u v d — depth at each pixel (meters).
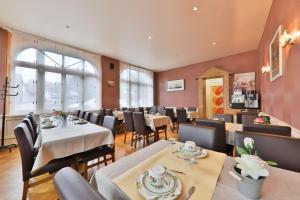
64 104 4.59
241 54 5.28
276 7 2.45
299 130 1.68
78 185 0.50
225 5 2.69
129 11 2.85
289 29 1.93
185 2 2.59
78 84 4.93
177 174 0.82
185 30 3.60
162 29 3.55
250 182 0.62
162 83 7.91
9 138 3.48
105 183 0.78
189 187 0.71
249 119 2.79
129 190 0.69
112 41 4.25
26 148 1.54
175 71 7.36
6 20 3.18
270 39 2.97
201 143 1.41
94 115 3.16
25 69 3.86
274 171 0.86
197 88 6.54
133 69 6.89
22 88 3.81
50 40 4.18
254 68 4.99
